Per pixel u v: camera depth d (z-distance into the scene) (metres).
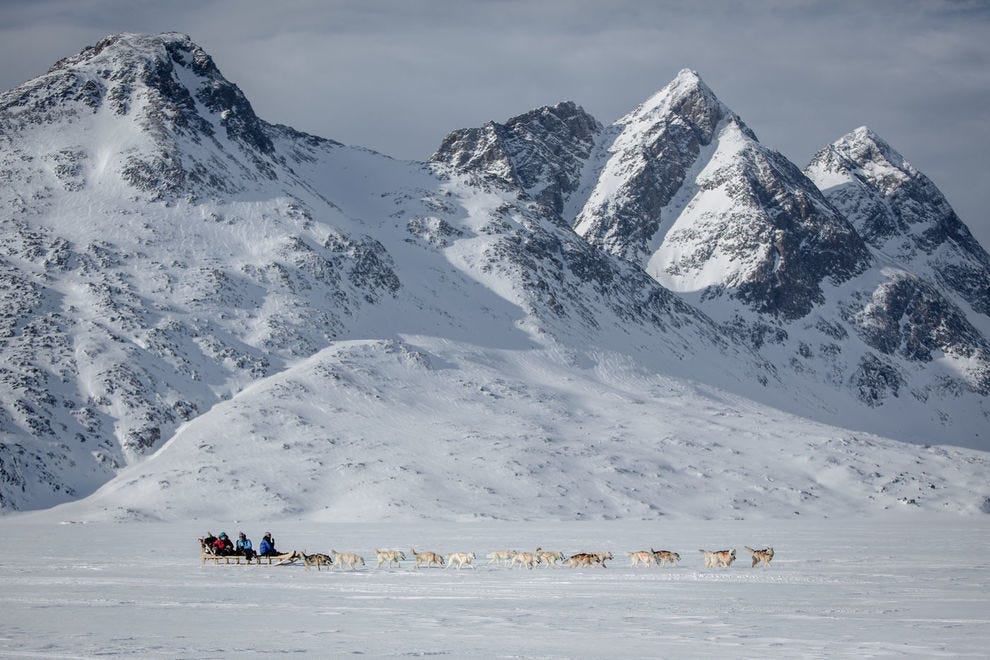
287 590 79.88
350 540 157.62
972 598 72.88
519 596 74.94
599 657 47.09
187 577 92.31
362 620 60.94
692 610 65.81
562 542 151.62
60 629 56.94
